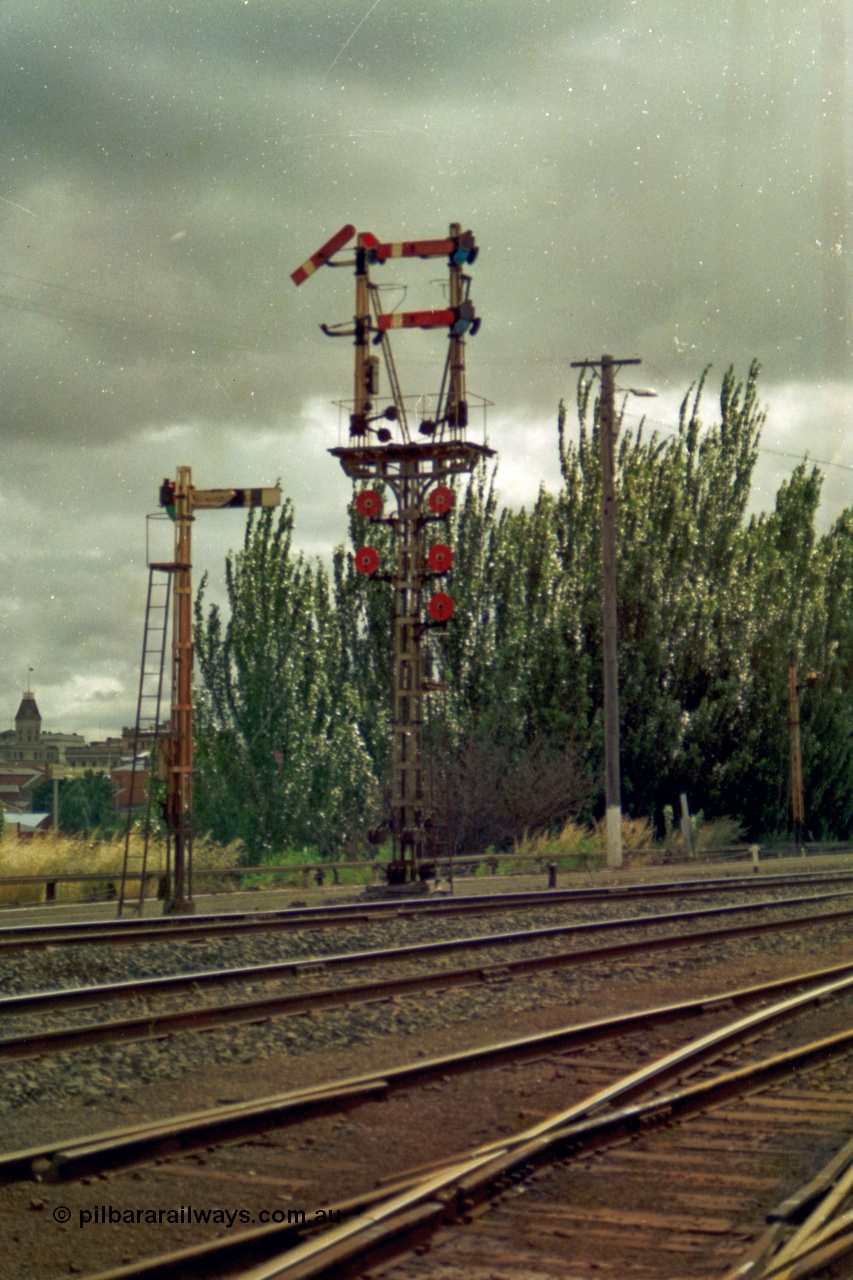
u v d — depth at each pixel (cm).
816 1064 933
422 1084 865
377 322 2428
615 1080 880
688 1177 655
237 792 3272
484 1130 749
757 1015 1063
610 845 3091
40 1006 1120
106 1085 877
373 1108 802
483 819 3381
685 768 3972
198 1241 573
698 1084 841
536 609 3775
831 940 1719
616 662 3122
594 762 3716
